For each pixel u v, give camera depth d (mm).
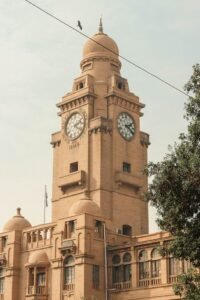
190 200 38000
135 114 95875
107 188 87750
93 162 88875
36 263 79125
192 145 38750
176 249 38781
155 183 39156
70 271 76438
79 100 93750
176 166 38875
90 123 91125
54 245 79250
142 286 72750
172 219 38438
